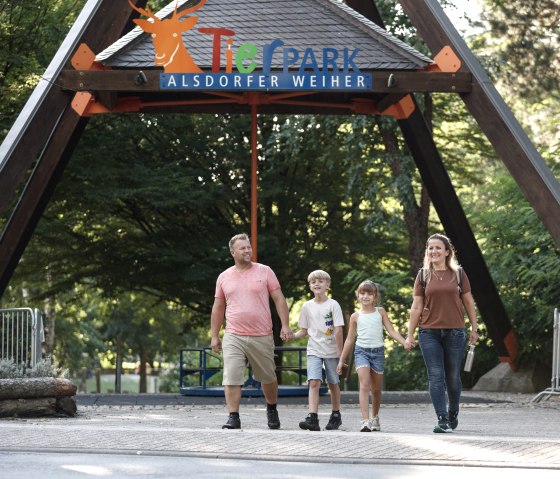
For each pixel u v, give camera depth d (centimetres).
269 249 3016
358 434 905
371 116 2591
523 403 1766
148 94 2000
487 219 2466
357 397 1844
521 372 2244
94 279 3125
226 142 3008
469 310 1065
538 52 2927
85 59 1739
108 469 728
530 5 2927
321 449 821
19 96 2509
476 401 1811
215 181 3061
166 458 790
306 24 1750
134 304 3712
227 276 1078
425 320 1064
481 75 1727
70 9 2703
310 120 2678
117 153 2800
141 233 3073
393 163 2598
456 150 2998
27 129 1730
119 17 1756
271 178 3050
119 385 4662
